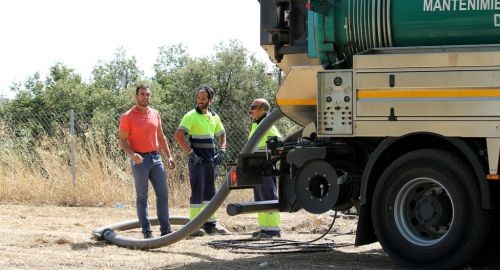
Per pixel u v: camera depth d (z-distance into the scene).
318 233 11.35
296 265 8.27
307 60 8.77
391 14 7.73
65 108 33.66
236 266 8.29
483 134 7.28
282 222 12.46
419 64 7.51
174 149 15.12
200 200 11.15
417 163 7.66
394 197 7.80
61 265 8.29
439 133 7.43
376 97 7.69
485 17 7.36
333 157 8.30
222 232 11.37
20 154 15.64
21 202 15.23
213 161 11.31
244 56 29.03
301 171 8.40
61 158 15.38
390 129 7.64
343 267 8.08
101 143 15.38
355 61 7.75
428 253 7.61
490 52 7.26
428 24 7.58
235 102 28.72
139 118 10.27
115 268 8.16
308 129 8.56
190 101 29.17
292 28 8.80
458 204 7.45
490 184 7.33
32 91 34.53
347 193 8.26
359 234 8.06
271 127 9.54
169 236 9.69
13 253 9.09
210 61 29.30
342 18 8.03
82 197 14.98
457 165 7.45
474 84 7.30
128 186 15.12
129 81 44.09
